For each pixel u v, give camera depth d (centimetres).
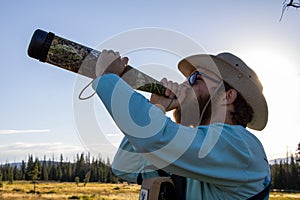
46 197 6169
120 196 5053
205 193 196
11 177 10325
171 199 201
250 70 215
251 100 210
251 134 210
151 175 230
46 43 178
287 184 6247
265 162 211
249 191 198
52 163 10231
